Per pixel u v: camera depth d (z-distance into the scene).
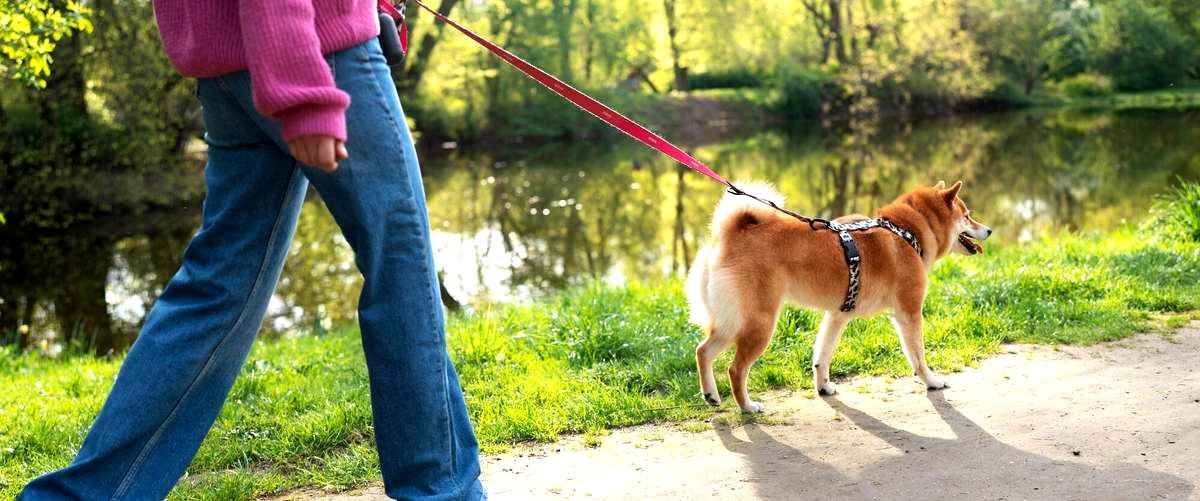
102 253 17.02
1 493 3.62
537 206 20.80
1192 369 4.28
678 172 25.84
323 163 2.08
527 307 6.98
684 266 14.73
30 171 19.39
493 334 5.53
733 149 31.52
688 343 5.23
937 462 3.32
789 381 4.61
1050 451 3.33
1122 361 4.51
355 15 2.31
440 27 33.31
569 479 3.40
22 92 19.28
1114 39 48.72
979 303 5.86
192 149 25.12
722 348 4.20
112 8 19.73
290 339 7.81
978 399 4.08
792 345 5.12
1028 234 13.77
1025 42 45.66
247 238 2.47
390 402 2.47
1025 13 44.50
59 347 10.73
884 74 42.41
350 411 4.30
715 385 4.30
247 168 2.43
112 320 12.52
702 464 3.47
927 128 36.62
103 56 19.77
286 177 2.46
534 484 3.37
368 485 3.51
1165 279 6.27
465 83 35.28
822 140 33.75
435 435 2.52
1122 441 3.37
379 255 2.39
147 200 20.97
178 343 2.42
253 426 4.32
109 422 2.38
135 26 19.98
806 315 5.54
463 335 5.49
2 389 5.91
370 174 2.33
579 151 32.44
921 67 42.78
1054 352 4.79
